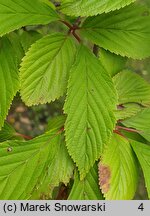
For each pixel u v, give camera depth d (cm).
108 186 42
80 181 42
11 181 41
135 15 43
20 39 44
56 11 44
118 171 42
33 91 40
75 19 44
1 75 41
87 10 39
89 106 41
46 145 42
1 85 40
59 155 42
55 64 41
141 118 45
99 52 43
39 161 41
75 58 41
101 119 41
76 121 40
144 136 44
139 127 45
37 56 41
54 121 44
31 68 40
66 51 41
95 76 41
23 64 40
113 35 42
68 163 42
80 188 42
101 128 40
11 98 40
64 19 44
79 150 40
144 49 42
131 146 44
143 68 97
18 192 41
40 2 41
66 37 42
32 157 41
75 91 40
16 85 40
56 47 41
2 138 46
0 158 41
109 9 38
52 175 42
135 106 45
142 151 43
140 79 46
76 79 41
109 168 42
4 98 40
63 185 46
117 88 45
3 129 47
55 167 42
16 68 41
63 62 41
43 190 42
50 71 41
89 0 39
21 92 40
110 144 43
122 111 45
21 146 41
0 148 41
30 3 40
